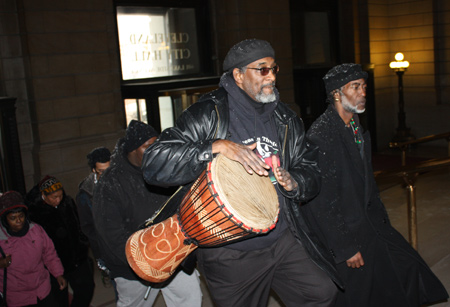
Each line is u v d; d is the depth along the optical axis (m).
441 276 4.63
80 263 4.25
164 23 9.74
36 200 4.15
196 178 2.40
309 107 12.43
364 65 12.73
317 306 2.73
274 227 2.39
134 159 3.33
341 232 3.25
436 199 7.34
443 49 13.25
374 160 12.34
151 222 2.64
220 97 2.57
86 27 8.32
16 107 7.31
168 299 3.61
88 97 8.41
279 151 2.65
